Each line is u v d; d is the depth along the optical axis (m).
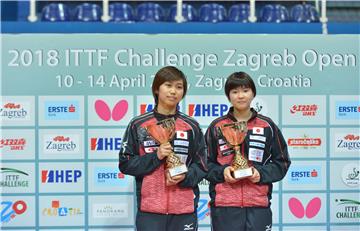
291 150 5.16
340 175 5.18
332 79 5.14
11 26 5.06
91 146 5.09
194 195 4.45
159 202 4.33
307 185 5.17
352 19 6.02
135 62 5.06
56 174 5.09
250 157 4.48
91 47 5.05
